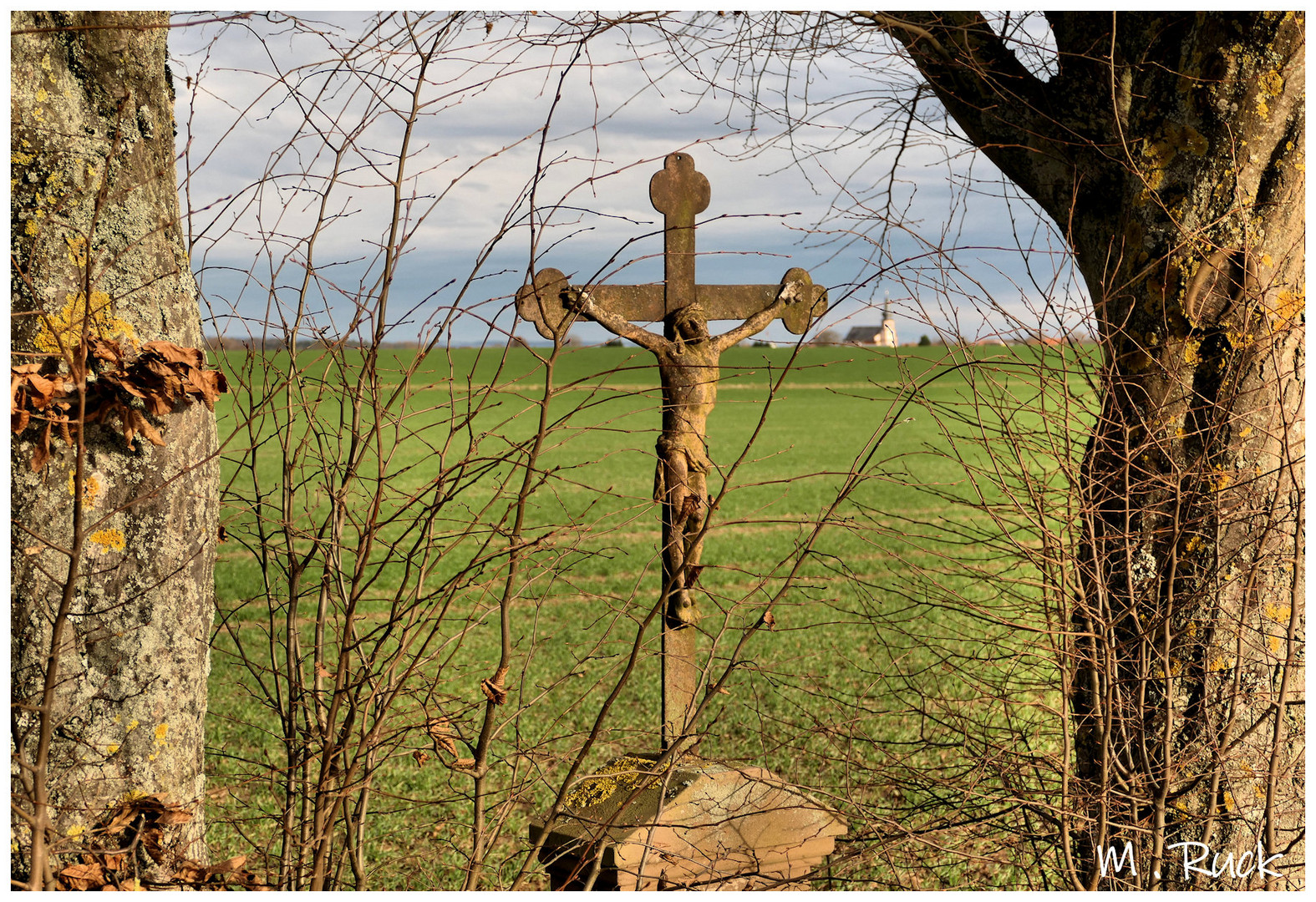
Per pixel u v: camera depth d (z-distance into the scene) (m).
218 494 2.55
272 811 4.66
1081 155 3.73
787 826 3.15
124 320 2.27
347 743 2.53
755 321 3.86
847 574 3.04
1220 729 3.16
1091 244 3.79
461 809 4.92
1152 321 3.41
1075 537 2.93
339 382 2.62
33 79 2.17
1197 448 3.34
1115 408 3.05
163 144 2.41
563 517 15.20
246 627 9.03
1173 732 3.22
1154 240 3.44
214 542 2.53
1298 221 3.36
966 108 4.03
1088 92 3.70
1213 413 3.30
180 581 2.38
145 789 2.29
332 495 2.60
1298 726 3.21
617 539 14.77
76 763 2.17
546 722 6.46
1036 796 2.99
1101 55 3.67
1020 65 3.96
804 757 5.22
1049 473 2.90
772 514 18.02
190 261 2.53
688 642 3.57
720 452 30.19
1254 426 3.02
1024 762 3.08
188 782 2.39
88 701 2.21
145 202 2.33
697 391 3.66
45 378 2.08
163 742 2.33
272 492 3.02
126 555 2.27
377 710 2.55
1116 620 2.83
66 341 2.18
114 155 2.27
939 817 3.22
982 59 3.89
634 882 2.84
